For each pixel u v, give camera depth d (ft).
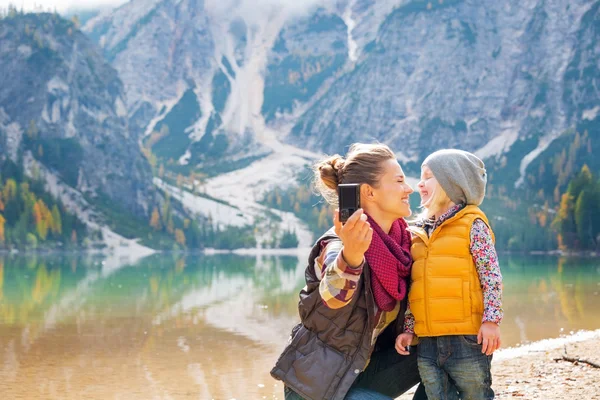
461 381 12.55
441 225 12.77
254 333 72.33
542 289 141.18
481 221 12.72
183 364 49.49
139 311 101.71
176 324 82.38
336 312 11.03
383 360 13.10
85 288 160.76
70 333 72.33
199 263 408.46
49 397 37.09
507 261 390.42
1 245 578.25
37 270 271.49
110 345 61.82
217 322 84.89
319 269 11.25
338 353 11.19
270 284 189.06
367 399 11.24
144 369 47.16
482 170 13.33
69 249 642.63
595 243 487.20
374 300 11.34
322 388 11.08
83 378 43.39
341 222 10.09
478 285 12.60
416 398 13.78
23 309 103.76
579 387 23.79
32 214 630.74
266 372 45.27
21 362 51.16
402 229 12.82
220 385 39.81
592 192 483.92
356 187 9.99
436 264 12.57
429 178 13.60
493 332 12.19
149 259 481.87
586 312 86.84
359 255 10.03
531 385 25.07
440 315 12.41
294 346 11.42
